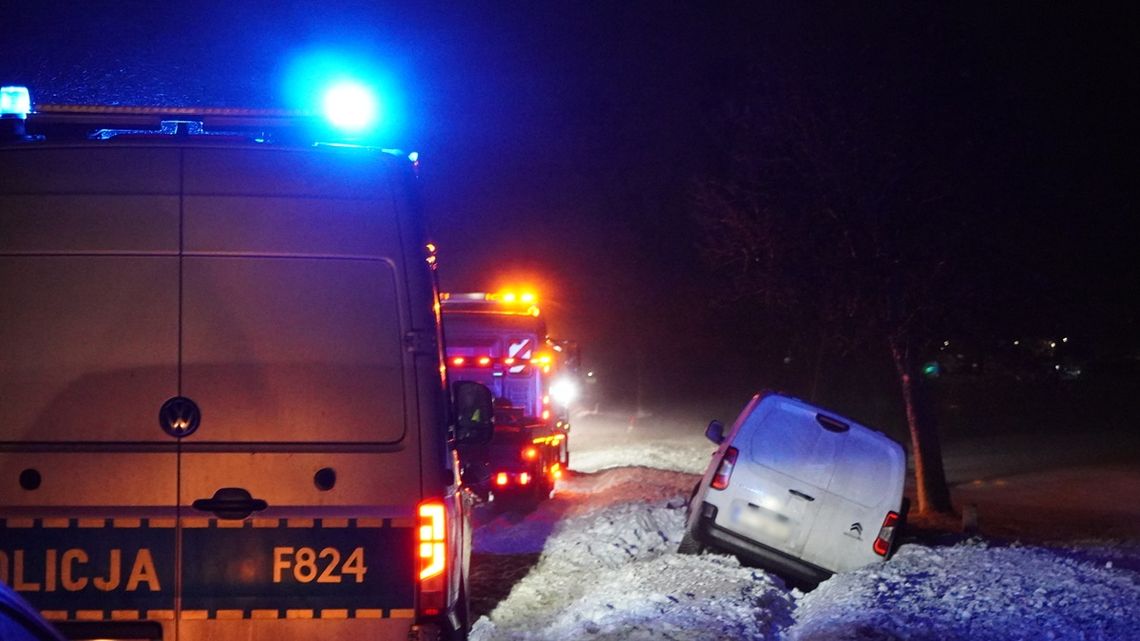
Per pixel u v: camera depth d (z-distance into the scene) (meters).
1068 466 26.19
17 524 4.94
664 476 20.59
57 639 2.91
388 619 5.00
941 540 14.86
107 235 5.05
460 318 21.00
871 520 11.80
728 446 12.11
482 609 10.85
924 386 18.36
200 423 5.01
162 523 4.97
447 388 5.32
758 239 17.06
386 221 5.14
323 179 5.13
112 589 4.95
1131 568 12.59
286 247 5.09
